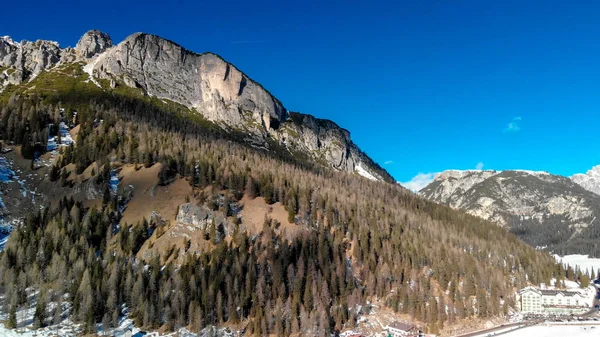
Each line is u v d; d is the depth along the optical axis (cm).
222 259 17975
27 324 14075
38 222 18862
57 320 14200
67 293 15538
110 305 14900
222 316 15850
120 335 14238
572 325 19925
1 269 15588
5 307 14525
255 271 17438
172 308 15275
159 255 17850
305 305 16850
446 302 19900
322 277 18312
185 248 18838
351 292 18638
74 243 17500
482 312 19925
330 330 16275
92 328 14088
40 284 15588
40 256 16688
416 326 18000
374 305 18800
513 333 18450
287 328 15725
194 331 15000
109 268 16300
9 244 17050
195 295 15862
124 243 18700
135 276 16150
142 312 15038
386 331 17450
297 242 19950
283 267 18138
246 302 16350
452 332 18225
